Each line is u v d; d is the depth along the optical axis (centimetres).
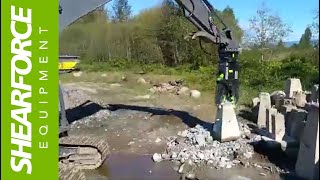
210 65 2436
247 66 1906
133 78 2295
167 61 2798
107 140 1033
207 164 836
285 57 2123
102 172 806
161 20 2755
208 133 988
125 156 907
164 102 1585
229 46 969
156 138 1042
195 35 963
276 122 890
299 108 1040
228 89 969
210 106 1488
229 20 2538
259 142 883
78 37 2108
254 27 2953
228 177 766
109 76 2373
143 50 2784
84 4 780
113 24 2552
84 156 822
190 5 957
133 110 1380
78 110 1350
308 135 731
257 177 766
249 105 1433
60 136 878
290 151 851
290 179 752
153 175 792
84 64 2517
